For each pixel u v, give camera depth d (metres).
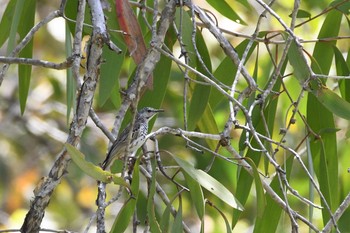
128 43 8.47
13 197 17.56
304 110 11.97
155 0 8.12
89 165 7.32
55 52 17.73
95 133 16.23
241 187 9.30
